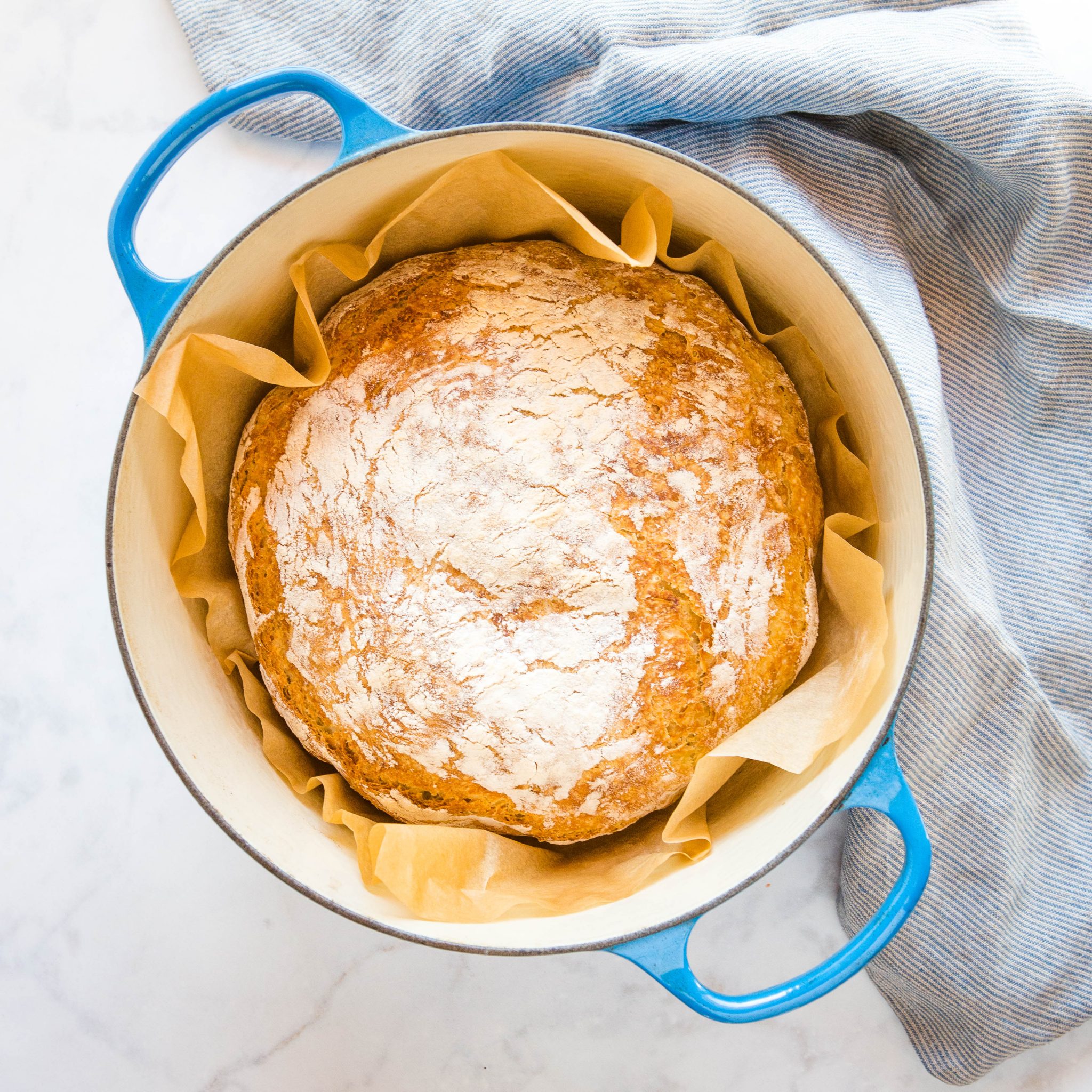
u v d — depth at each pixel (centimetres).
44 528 82
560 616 72
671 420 72
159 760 82
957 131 74
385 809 74
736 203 67
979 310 79
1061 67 81
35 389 81
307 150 81
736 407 73
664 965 66
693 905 66
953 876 79
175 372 67
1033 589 80
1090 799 80
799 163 77
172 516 71
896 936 79
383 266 74
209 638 74
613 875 72
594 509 71
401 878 69
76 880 81
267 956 81
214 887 81
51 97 81
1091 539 80
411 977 81
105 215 81
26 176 81
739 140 76
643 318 73
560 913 70
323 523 72
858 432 73
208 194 81
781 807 70
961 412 81
